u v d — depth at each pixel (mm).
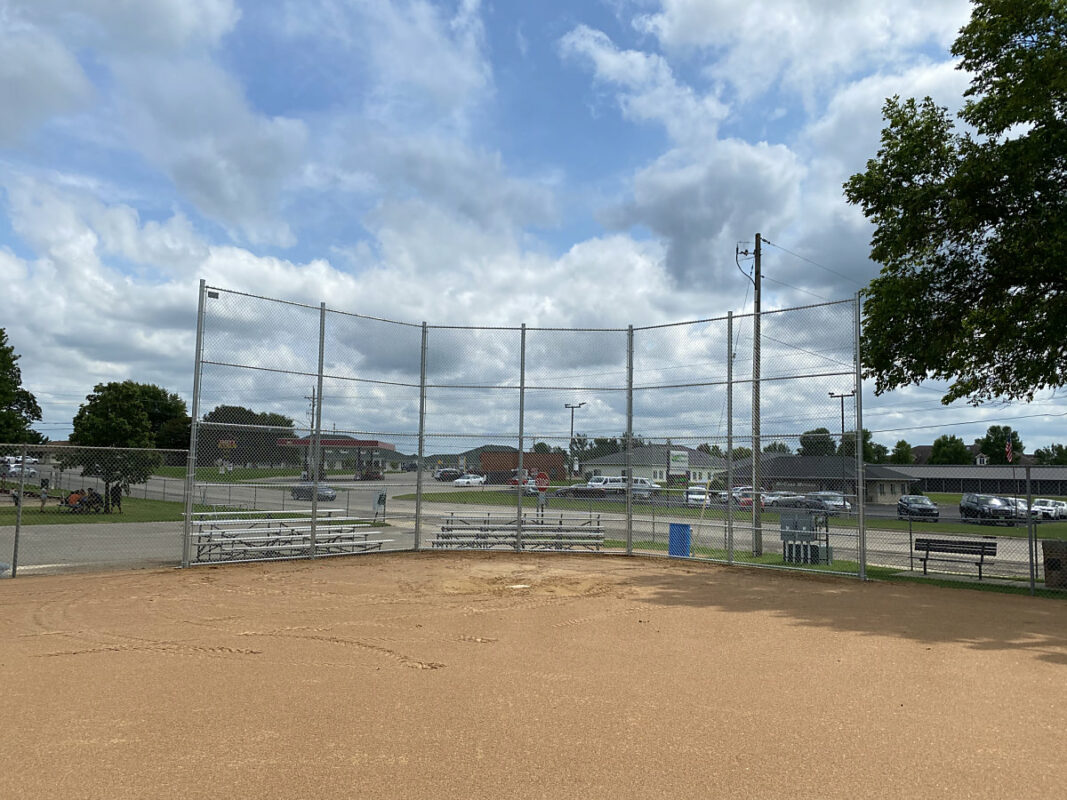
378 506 18641
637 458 18656
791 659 7648
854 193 15742
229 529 15641
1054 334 13492
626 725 5457
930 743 5156
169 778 4379
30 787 4230
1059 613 10773
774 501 16656
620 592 12023
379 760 4695
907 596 12188
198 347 13922
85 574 13031
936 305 15094
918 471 65562
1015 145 13352
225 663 7164
